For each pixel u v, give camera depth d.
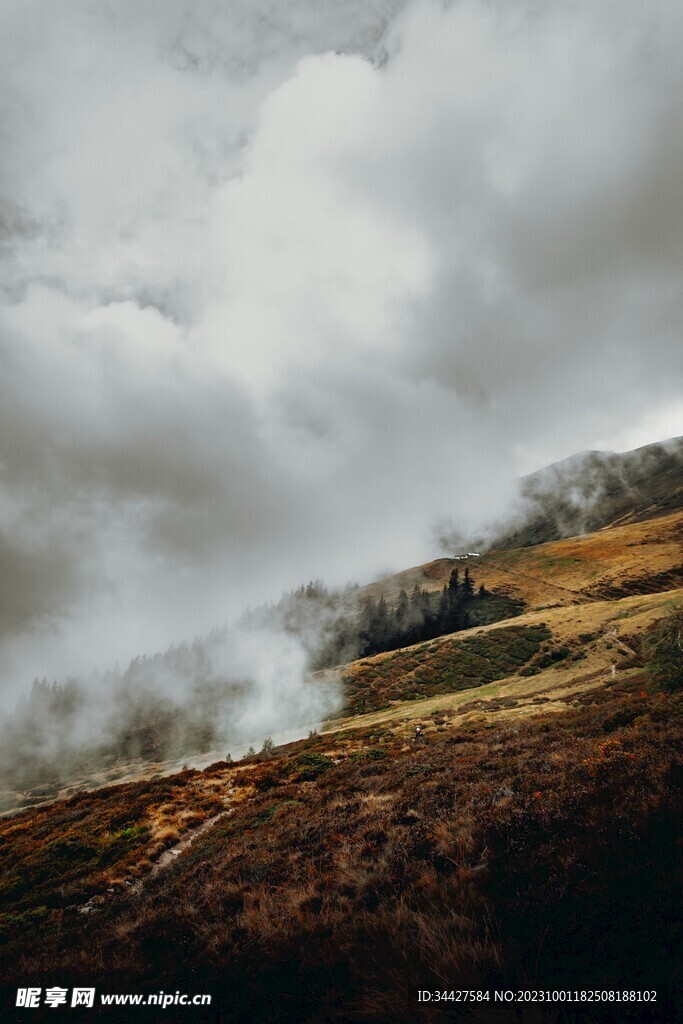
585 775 9.38
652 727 12.07
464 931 5.27
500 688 57.25
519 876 6.20
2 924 13.39
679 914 4.52
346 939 6.04
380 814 11.73
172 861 15.10
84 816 23.14
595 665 60.09
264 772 27.78
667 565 142.75
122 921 10.60
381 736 39.59
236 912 8.66
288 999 5.21
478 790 10.81
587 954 4.40
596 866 5.74
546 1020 3.86
